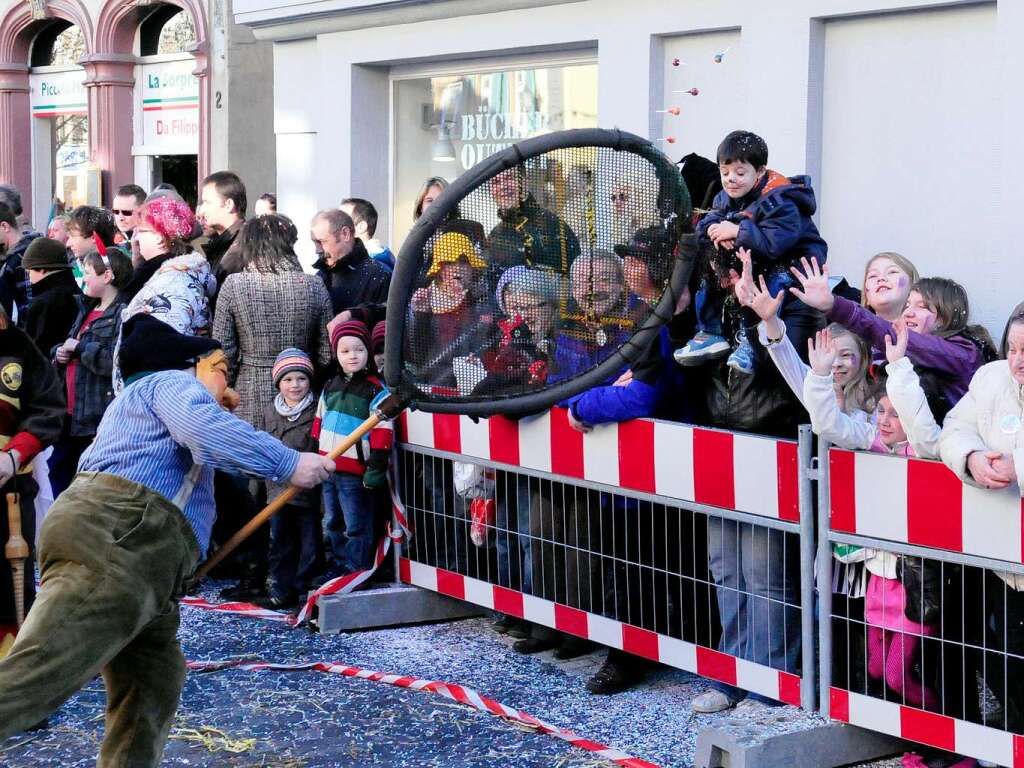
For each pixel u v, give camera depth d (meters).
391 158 9.70
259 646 5.77
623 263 3.96
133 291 6.92
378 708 5.00
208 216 7.39
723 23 7.02
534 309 3.90
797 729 4.32
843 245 6.71
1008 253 5.96
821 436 4.31
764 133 6.87
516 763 4.48
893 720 4.26
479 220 3.82
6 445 4.77
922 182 6.36
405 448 6.02
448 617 6.17
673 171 3.97
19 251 8.55
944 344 4.55
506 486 5.55
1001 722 4.08
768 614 4.62
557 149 3.81
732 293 4.61
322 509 7.14
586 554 5.23
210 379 4.27
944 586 4.16
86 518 3.81
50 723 4.89
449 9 8.55
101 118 15.30
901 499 4.17
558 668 5.50
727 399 4.71
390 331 3.79
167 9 14.88
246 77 13.05
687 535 4.91
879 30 6.48
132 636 3.85
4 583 4.83
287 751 4.62
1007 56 5.89
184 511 3.96
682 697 5.13
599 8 7.70
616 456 5.02
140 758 4.06
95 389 6.89
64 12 15.73
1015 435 3.96
